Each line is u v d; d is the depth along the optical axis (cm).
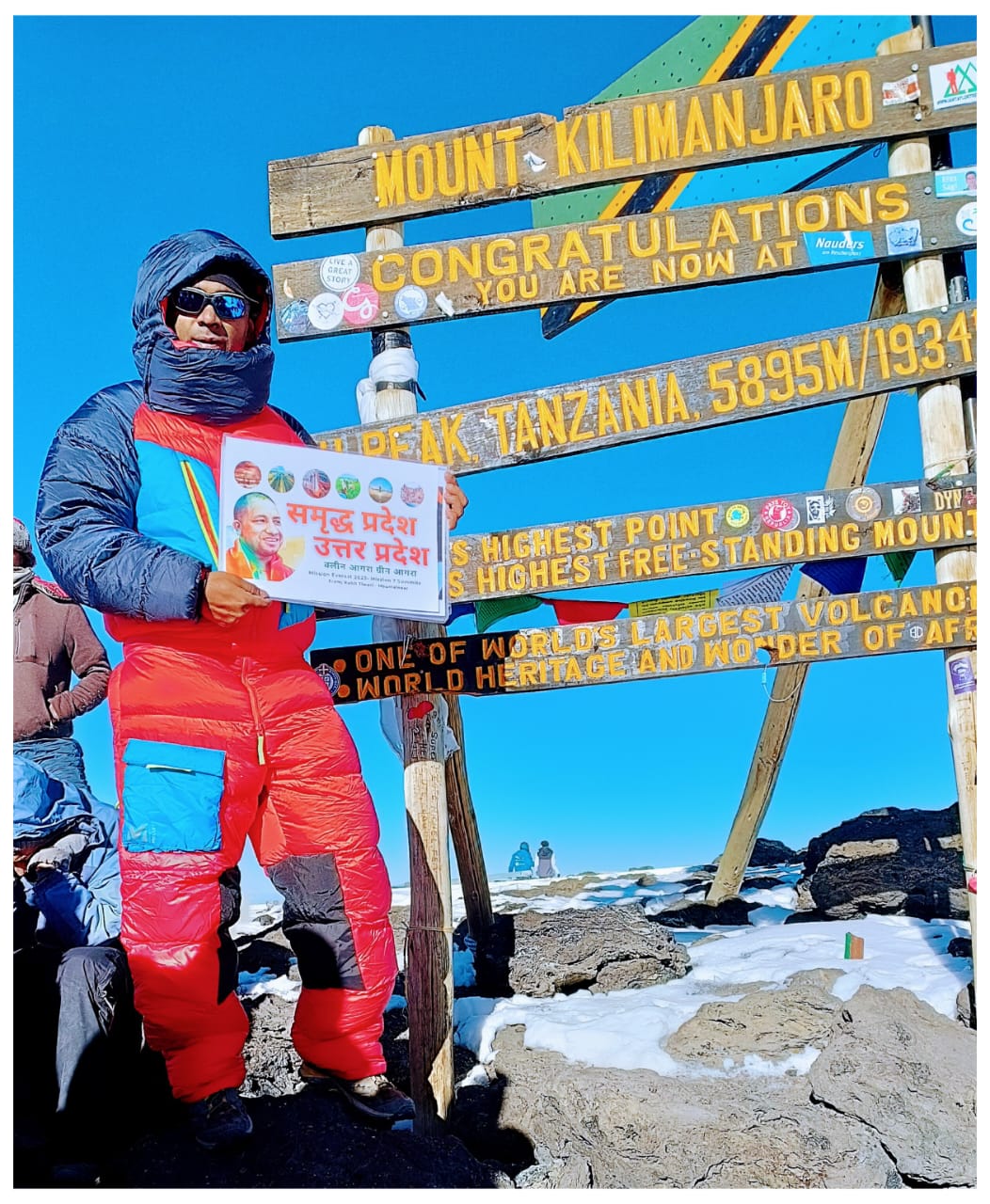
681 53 599
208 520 403
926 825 743
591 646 514
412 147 529
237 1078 386
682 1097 446
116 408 415
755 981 552
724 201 562
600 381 520
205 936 374
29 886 444
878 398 619
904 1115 431
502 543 525
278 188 532
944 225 516
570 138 523
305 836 409
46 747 534
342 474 415
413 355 536
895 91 523
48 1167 369
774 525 514
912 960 554
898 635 505
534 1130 467
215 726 389
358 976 408
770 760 753
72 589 387
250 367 414
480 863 658
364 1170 380
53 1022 378
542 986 586
